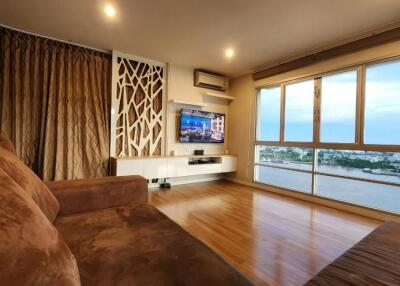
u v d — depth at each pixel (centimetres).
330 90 328
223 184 446
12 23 275
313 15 246
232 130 482
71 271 59
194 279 80
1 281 46
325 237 214
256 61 389
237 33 291
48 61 309
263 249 190
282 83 390
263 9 237
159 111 404
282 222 249
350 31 279
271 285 146
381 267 93
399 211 265
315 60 337
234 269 88
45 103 305
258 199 341
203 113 444
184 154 432
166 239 108
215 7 235
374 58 278
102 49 349
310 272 159
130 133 375
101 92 349
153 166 362
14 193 70
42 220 70
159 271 84
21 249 53
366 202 291
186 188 404
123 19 262
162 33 295
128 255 94
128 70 370
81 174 330
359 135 295
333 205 312
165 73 409
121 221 129
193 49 345
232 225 239
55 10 246
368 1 220
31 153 301
